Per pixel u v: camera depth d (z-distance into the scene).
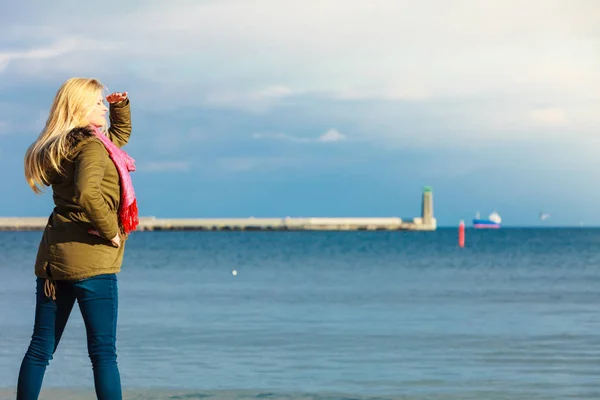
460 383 8.29
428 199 155.88
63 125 4.78
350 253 54.91
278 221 153.50
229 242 85.94
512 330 12.68
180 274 29.48
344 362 9.59
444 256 50.03
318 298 19.11
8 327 12.61
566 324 13.54
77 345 10.74
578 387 8.07
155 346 10.89
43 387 8.03
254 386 8.13
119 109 5.31
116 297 4.84
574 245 78.81
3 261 37.91
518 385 8.18
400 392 7.83
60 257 4.71
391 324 13.53
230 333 12.30
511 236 132.88
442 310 16.11
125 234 4.88
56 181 4.73
